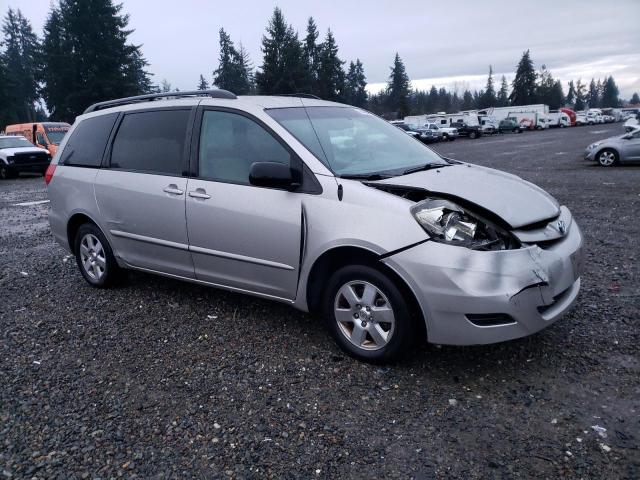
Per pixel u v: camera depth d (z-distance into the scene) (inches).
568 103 6624.0
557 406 120.0
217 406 124.7
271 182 143.5
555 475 99.0
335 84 2999.5
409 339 133.5
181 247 173.0
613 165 660.1
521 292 122.5
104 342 161.6
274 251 150.1
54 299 202.7
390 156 166.2
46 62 2094.0
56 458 107.3
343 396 127.3
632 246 251.8
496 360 141.6
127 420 120.0
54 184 215.8
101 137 202.4
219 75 3302.2
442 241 125.3
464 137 1993.1
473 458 104.5
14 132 994.1
